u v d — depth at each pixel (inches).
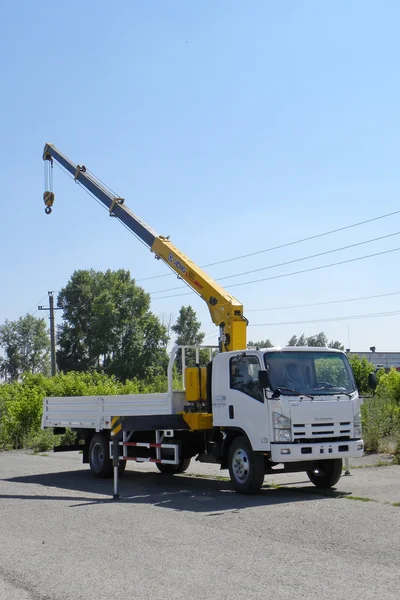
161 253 702.5
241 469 501.7
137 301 2923.2
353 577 263.9
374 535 335.0
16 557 314.5
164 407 581.0
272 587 254.2
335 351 515.8
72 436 1018.1
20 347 4340.6
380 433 733.9
